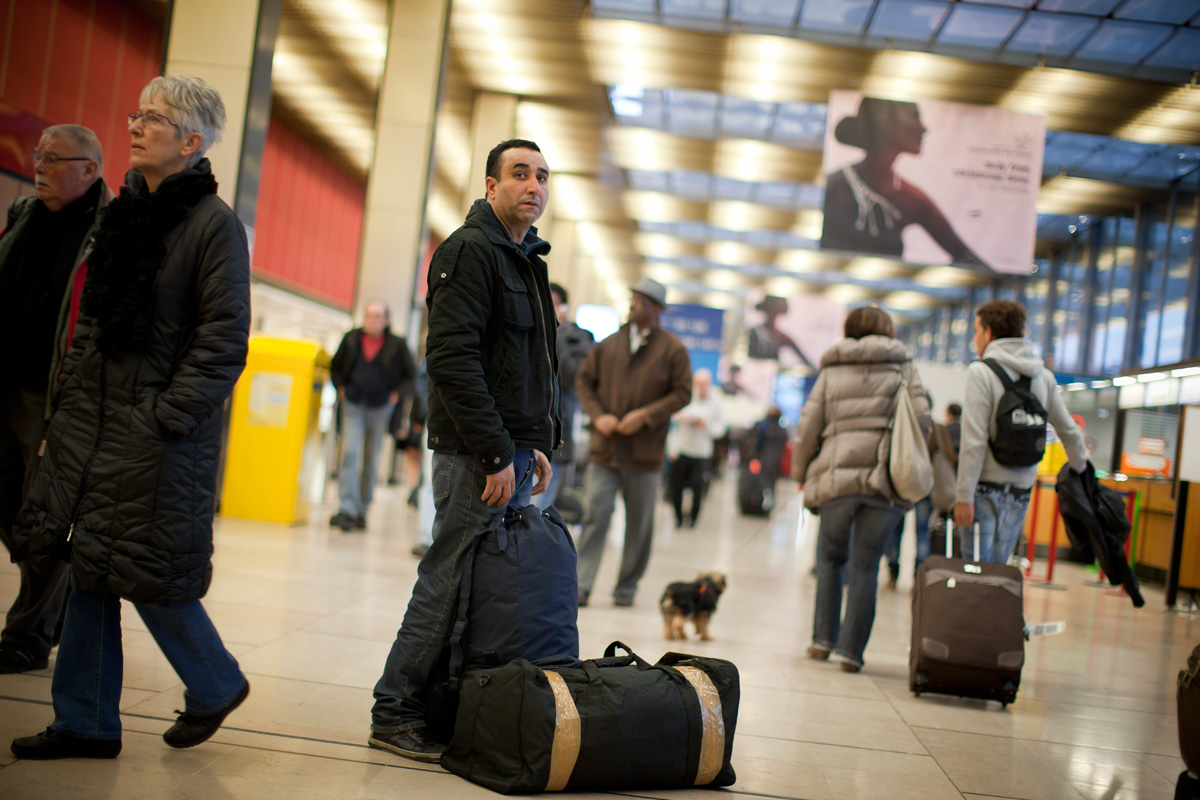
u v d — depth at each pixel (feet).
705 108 61.26
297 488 28.40
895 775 10.38
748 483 51.85
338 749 9.52
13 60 39.88
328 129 70.13
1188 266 60.59
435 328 9.34
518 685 8.70
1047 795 10.14
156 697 10.69
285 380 28.53
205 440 8.56
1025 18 43.73
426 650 9.53
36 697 10.28
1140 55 45.88
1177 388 41.01
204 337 8.36
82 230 11.36
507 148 10.11
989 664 13.66
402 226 47.93
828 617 16.62
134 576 8.13
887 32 46.78
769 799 9.20
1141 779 11.01
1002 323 15.93
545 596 9.55
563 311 23.56
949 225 40.93
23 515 8.32
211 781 8.38
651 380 20.42
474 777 8.82
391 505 38.86
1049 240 81.97
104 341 8.16
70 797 7.75
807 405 16.83
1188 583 29.50
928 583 14.28
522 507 10.01
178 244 8.46
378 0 48.24
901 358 16.19
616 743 8.72
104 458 8.18
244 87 31.01
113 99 47.26
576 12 48.39
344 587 18.72
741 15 47.16
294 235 71.92
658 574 26.30
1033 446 15.30
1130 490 38.63
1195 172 61.21
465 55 56.39
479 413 9.20
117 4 46.80
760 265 112.16
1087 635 22.44
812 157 68.03
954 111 41.24
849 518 16.11
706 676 9.52
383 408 29.45
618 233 104.32
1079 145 59.62
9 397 11.26
